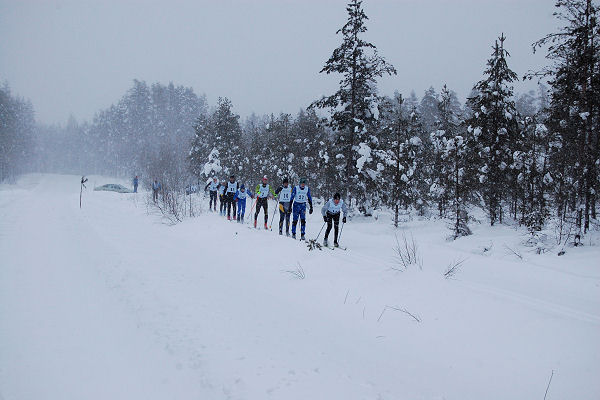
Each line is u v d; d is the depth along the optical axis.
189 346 3.68
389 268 6.34
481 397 3.08
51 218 14.14
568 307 4.85
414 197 20.69
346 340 4.20
